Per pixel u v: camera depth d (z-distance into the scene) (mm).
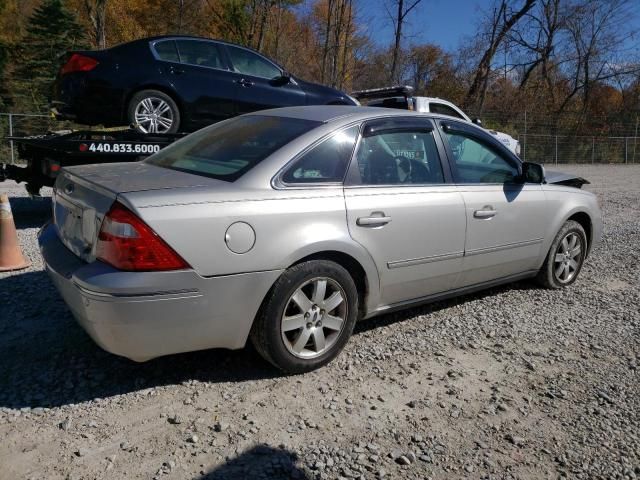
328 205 3566
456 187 4391
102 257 3023
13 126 15391
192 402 3201
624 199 13180
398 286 4047
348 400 3293
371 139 3982
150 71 7594
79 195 3393
